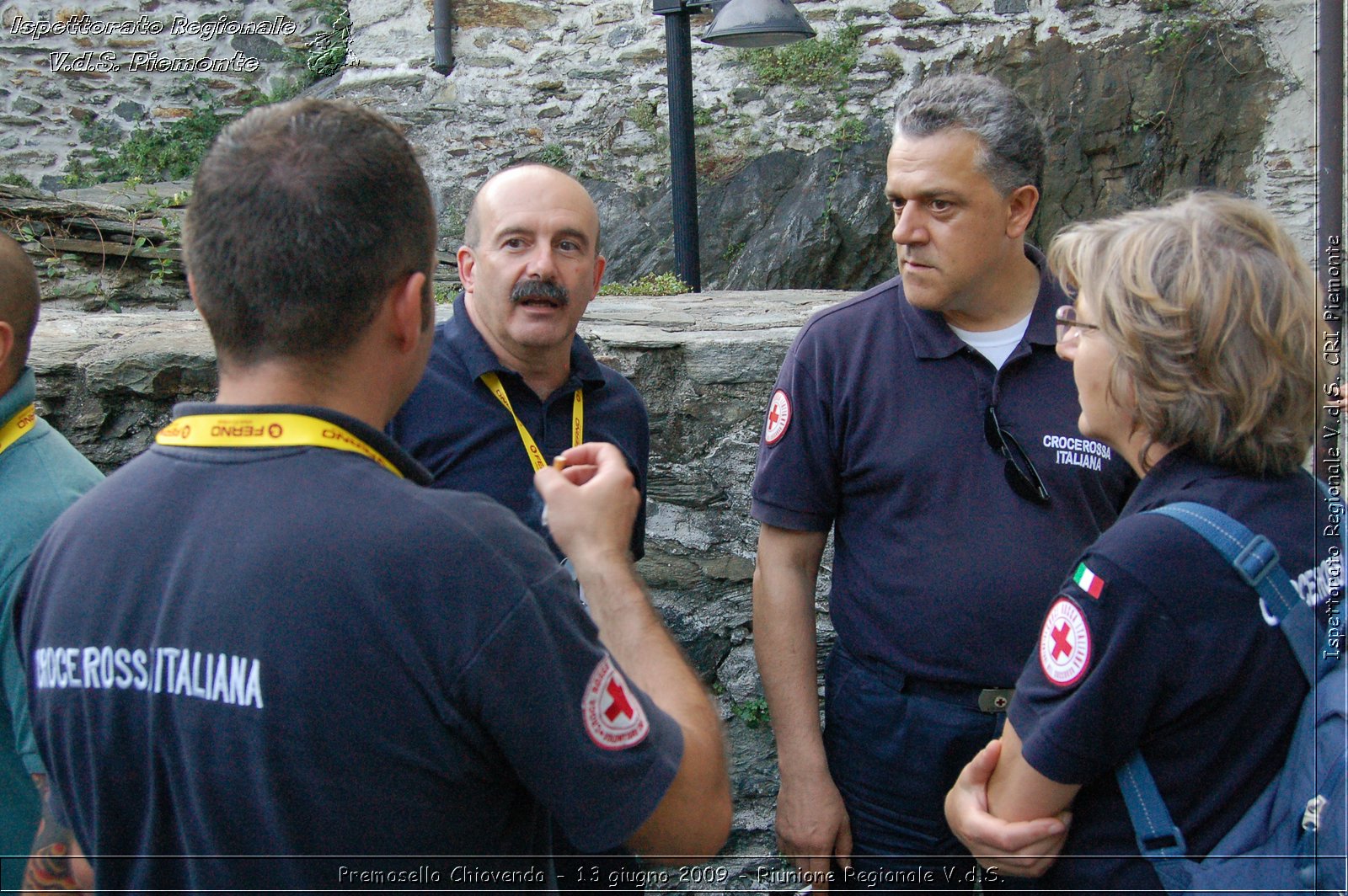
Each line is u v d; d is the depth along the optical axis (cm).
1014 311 193
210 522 108
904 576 190
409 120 841
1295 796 123
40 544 119
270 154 110
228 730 104
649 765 112
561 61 830
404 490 109
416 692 104
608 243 805
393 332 117
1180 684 127
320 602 103
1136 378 132
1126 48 792
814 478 203
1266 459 130
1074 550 185
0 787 154
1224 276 127
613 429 214
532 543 112
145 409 257
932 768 189
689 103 552
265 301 110
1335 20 549
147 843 109
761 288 769
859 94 801
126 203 624
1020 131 183
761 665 208
